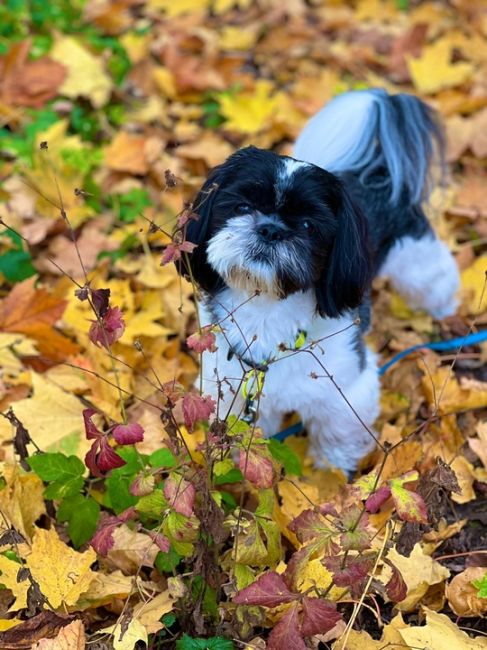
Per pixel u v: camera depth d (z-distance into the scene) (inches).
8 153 61.8
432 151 51.2
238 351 38.9
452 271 51.9
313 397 40.2
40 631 33.0
